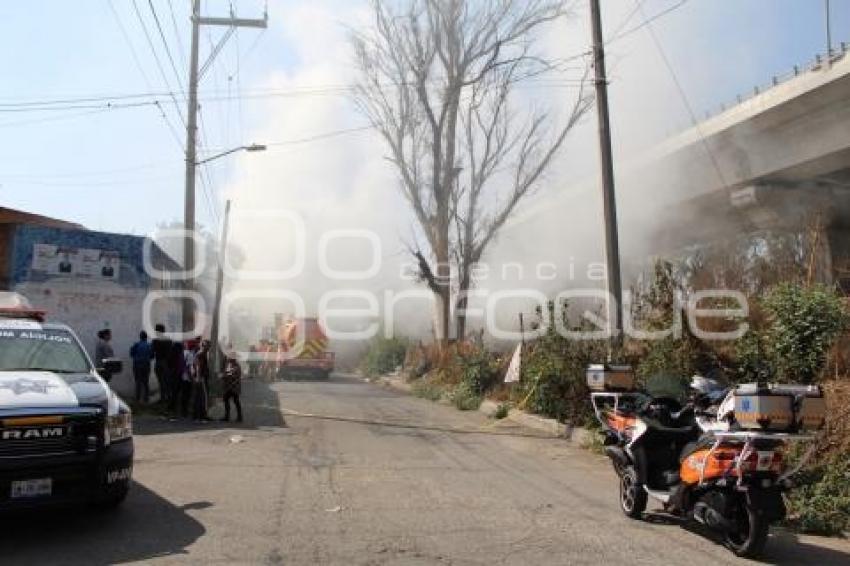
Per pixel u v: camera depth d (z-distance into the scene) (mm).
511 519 7961
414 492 9234
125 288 19875
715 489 7020
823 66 23188
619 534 7465
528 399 17406
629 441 8344
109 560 6266
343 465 11031
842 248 25094
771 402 6582
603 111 15375
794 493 8500
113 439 7367
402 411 19922
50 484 6785
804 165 26156
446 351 27484
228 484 9406
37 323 8852
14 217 18969
